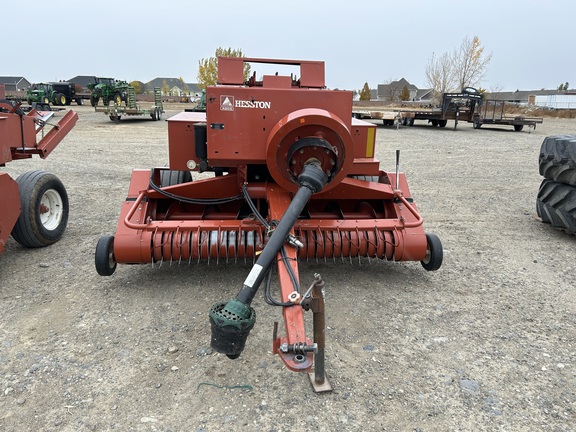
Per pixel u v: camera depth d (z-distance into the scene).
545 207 6.32
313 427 2.61
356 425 2.63
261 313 3.89
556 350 3.41
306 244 4.07
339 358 3.26
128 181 9.54
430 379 3.05
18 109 5.03
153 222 4.11
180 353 3.30
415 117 25.36
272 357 3.26
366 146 4.51
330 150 3.58
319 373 2.88
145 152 13.99
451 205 7.85
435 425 2.65
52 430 2.57
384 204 4.74
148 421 2.64
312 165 3.41
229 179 4.43
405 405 2.80
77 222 6.48
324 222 4.22
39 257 5.10
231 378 3.03
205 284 4.41
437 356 3.31
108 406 2.76
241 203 4.77
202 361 3.21
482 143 17.52
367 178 4.91
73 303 4.02
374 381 3.02
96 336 3.50
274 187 4.30
